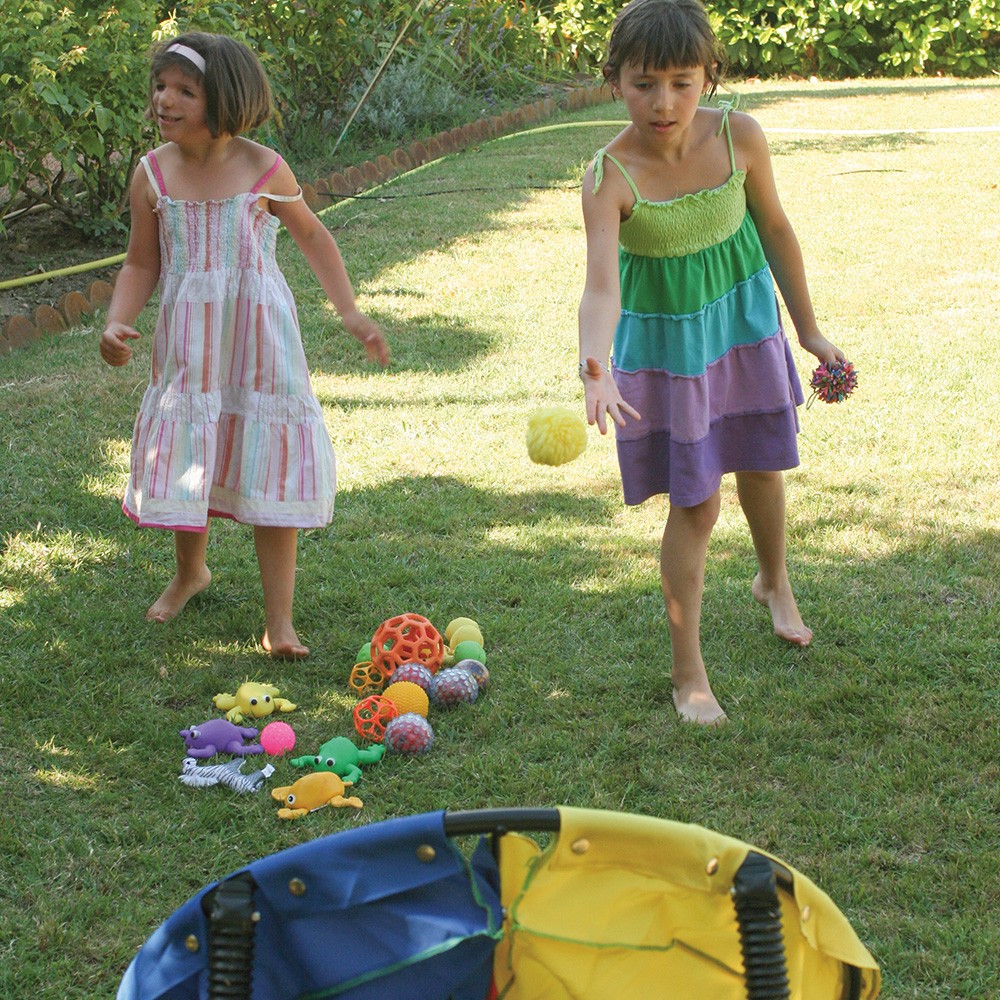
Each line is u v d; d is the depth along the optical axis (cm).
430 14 1208
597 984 166
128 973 162
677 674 331
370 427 530
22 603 386
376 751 309
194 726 316
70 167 718
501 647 365
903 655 353
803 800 291
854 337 629
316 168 1029
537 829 152
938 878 263
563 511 457
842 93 1459
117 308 345
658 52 274
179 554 379
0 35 672
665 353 308
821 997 162
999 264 754
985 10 1583
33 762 309
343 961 157
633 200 296
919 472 477
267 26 995
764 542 356
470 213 886
